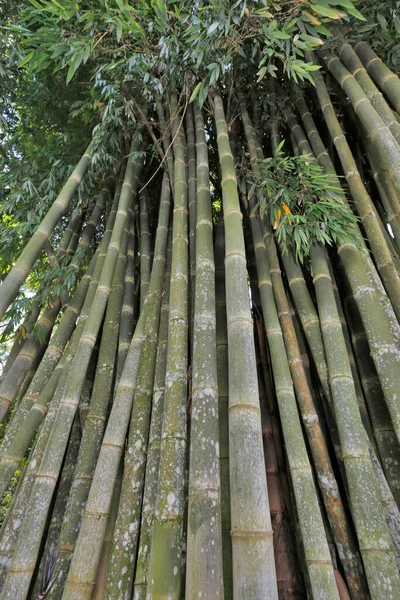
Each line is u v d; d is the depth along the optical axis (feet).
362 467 4.84
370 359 7.06
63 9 7.02
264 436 7.39
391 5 7.81
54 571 5.60
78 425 8.32
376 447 6.15
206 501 4.42
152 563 4.44
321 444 5.93
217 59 7.39
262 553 3.84
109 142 10.09
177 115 9.92
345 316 8.06
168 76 8.78
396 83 7.51
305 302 7.18
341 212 6.99
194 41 7.08
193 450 4.89
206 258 6.72
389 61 8.82
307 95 11.05
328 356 5.92
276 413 8.13
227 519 5.23
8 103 12.03
